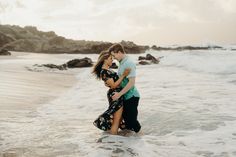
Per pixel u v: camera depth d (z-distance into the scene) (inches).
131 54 2437.3
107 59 231.6
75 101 371.2
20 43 3174.2
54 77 676.7
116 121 231.3
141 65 1091.9
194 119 271.0
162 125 256.5
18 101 359.3
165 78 620.4
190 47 3250.5
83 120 275.4
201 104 338.0
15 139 213.9
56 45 3383.4
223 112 296.4
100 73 231.1
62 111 312.5
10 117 279.6
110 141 210.8
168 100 366.3
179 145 202.1
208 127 245.1
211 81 554.6
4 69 794.2
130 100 231.0
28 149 192.9
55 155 181.9
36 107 329.7
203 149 193.2
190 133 230.8
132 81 225.8
